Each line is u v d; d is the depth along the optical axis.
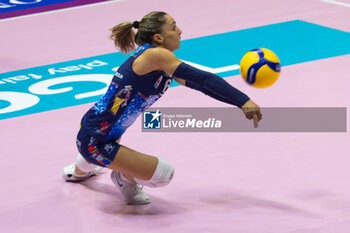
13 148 12.17
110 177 10.58
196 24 21.30
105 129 9.02
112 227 8.92
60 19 23.05
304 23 20.47
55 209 9.62
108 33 20.95
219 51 18.11
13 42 20.38
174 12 23.09
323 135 11.98
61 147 12.16
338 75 15.51
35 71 17.19
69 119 13.62
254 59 8.53
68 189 10.33
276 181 10.23
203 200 9.70
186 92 14.94
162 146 11.90
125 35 9.38
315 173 10.43
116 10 23.98
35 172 11.05
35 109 14.27
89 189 10.33
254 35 19.52
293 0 23.53
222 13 22.45
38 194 10.17
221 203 9.57
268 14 21.88
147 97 9.02
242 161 11.08
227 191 9.97
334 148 11.39
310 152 11.28
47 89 15.59
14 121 13.59
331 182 10.08
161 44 9.06
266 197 9.69
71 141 12.45
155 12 9.12
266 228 8.65
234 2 23.80
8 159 11.64
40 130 13.06
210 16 22.19
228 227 8.74
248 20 21.31
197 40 19.36
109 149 9.06
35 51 19.22
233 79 15.62
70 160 11.53
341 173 10.39
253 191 9.92
